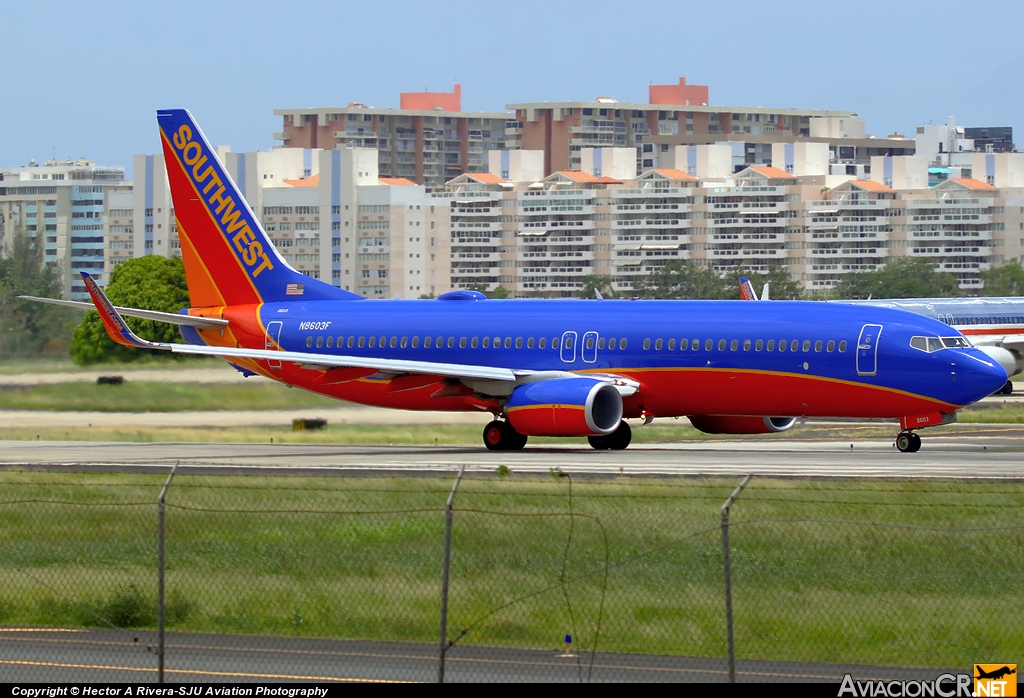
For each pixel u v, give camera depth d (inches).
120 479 6190.9
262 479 6053.2
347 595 3991.1
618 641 3526.1
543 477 5979.3
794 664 3344.0
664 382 7760.8
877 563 4318.4
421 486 5698.8
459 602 3895.2
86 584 4175.7
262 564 4397.1
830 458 7175.2
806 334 7421.3
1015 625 3656.5
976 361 7199.8
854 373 7322.8
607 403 7780.5
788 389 7460.6
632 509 5073.8
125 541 4795.8
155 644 3523.6
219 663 3351.4
